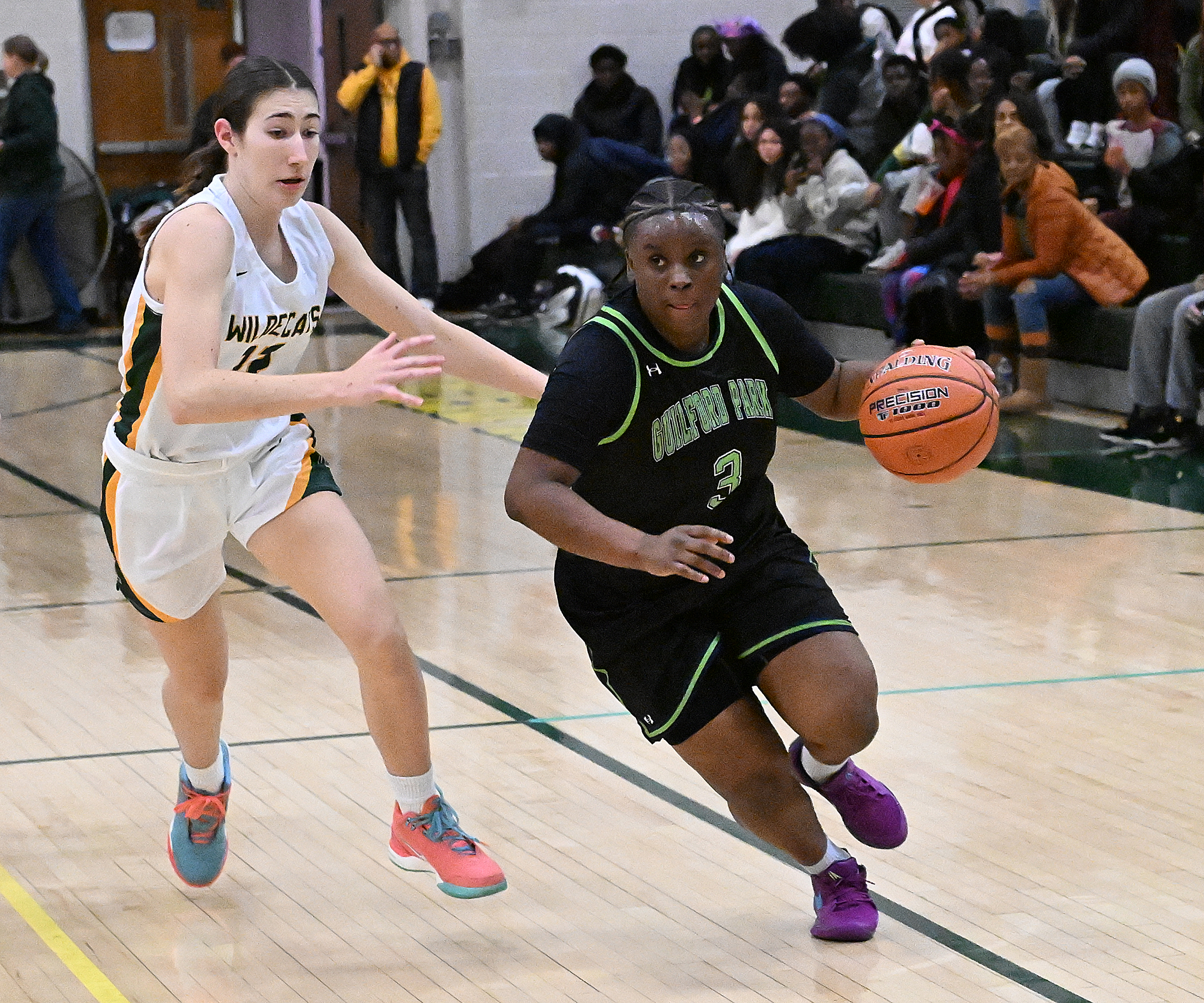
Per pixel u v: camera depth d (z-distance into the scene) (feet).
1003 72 40.27
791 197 45.16
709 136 50.29
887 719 17.79
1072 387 37.81
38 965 12.34
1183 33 42.60
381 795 15.94
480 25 56.70
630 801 15.64
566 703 18.53
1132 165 37.65
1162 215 37.09
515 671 19.71
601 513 11.57
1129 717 17.79
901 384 12.46
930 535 26.30
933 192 40.78
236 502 12.55
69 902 13.56
